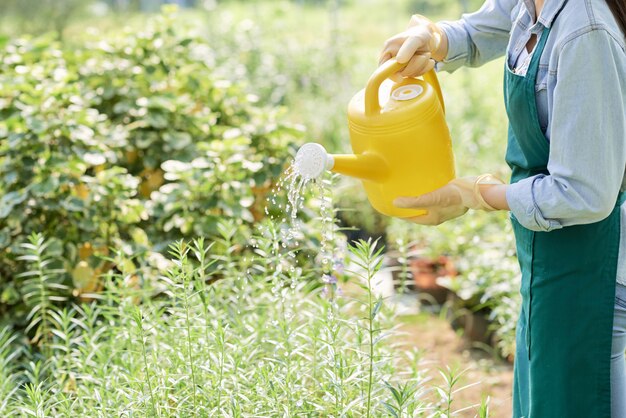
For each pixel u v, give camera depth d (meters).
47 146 3.85
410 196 2.11
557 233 1.96
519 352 2.19
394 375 2.77
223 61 8.05
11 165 3.80
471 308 4.25
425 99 2.08
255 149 4.33
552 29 1.88
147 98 4.40
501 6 2.30
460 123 6.73
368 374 2.56
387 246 5.43
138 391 2.52
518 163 2.06
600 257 1.95
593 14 1.79
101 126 4.05
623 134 1.82
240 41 9.59
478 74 8.69
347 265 3.24
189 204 3.92
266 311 3.23
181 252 2.54
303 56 9.55
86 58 4.71
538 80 1.91
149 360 2.79
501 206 1.93
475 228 4.68
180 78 4.67
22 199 3.62
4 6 10.98
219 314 3.03
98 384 2.79
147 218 3.92
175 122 4.39
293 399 2.47
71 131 3.81
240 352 2.68
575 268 1.95
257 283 3.29
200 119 4.41
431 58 2.31
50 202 3.75
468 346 4.16
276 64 9.21
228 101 4.70
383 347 2.92
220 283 3.38
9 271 3.75
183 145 4.26
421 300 4.76
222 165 3.93
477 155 5.99
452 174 2.14
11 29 11.01
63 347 2.96
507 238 4.23
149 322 3.01
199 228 3.84
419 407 2.46
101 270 3.82
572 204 1.81
